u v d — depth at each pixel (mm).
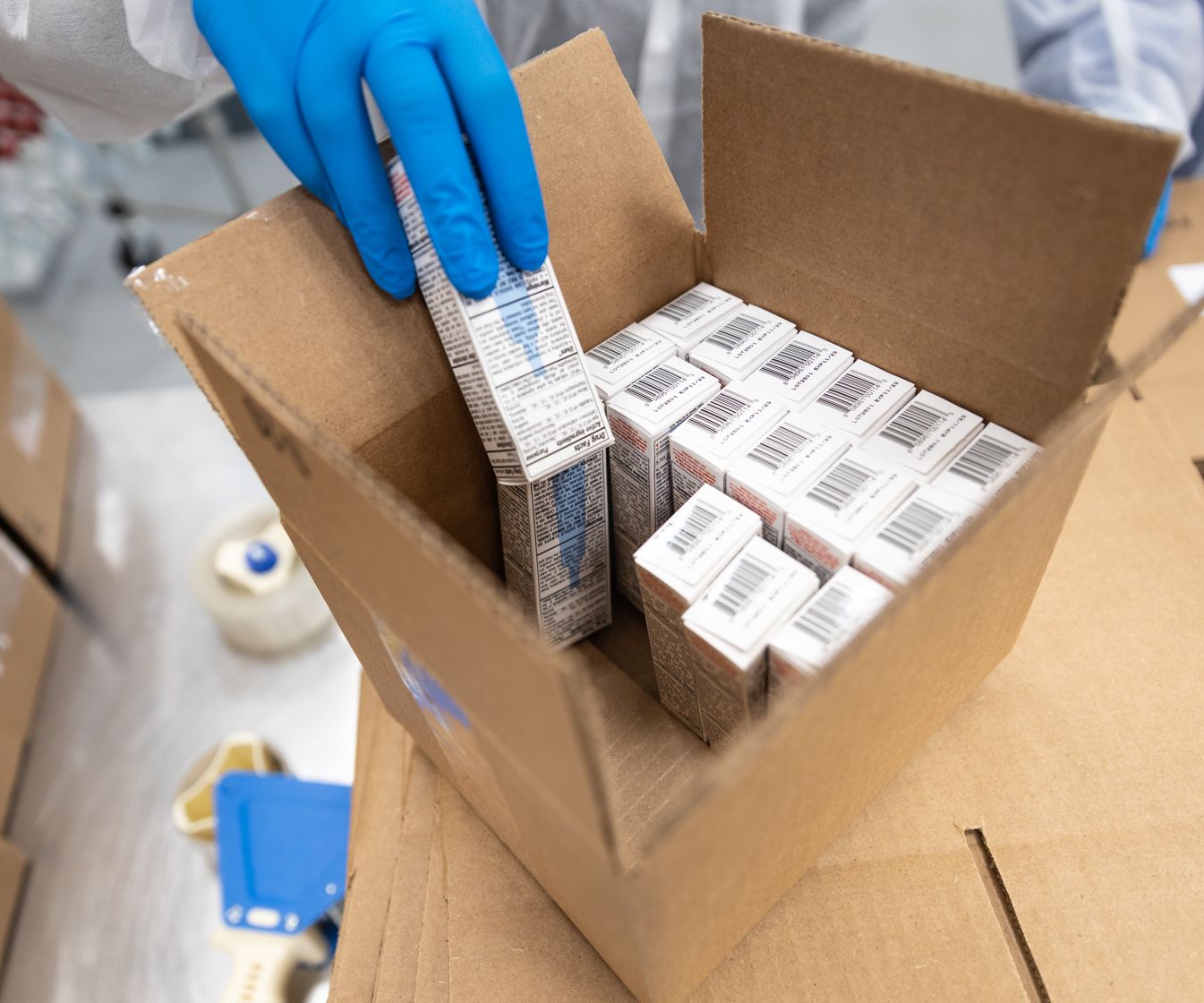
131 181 2193
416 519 324
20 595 1194
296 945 813
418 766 684
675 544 557
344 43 553
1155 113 1065
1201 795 565
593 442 608
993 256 506
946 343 577
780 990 512
